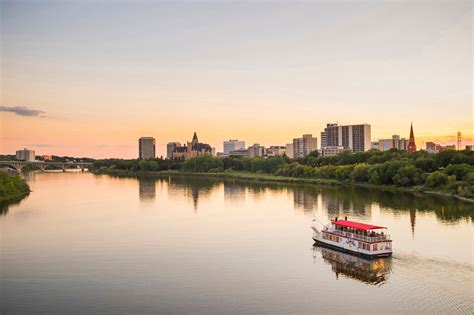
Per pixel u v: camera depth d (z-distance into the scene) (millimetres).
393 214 161500
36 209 186250
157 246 118562
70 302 78500
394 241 119812
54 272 95438
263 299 79750
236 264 101438
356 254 107750
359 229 111000
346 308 75938
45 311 74875
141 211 181000
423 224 142000
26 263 102375
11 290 84500
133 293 82688
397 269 96562
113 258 106438
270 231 138500
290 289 84938
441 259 103188
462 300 79250
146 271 95938
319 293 82812
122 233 135625
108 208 190000
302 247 117562
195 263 102250
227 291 83688
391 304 77688
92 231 138875
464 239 121562
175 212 178250
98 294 82188
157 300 79312
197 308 75812
